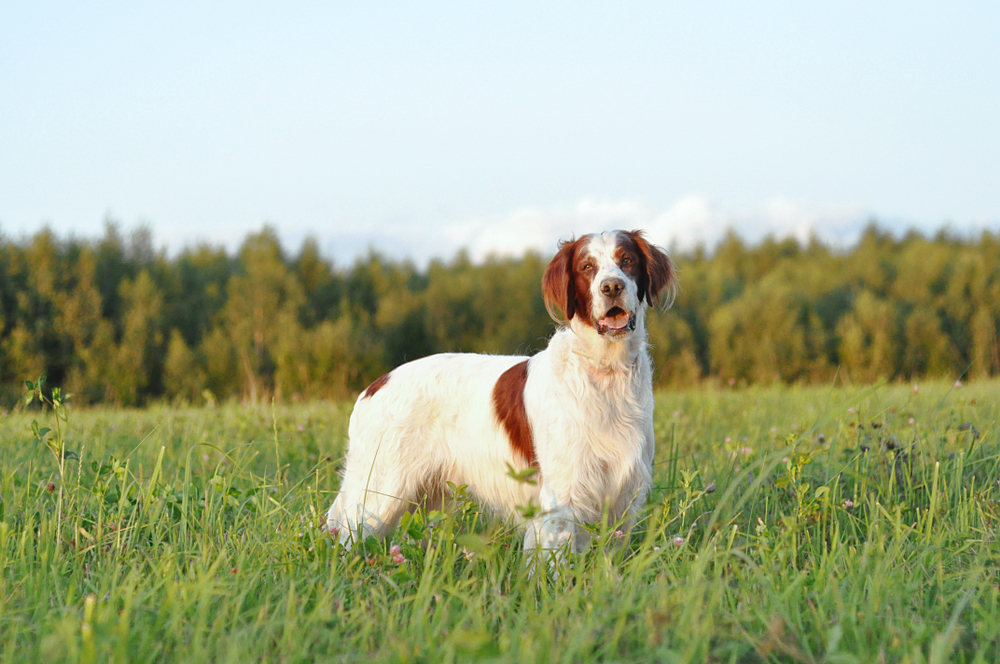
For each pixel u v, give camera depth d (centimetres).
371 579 295
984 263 3553
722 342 3334
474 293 4106
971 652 224
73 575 286
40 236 3062
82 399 2694
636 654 213
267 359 2958
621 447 352
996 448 453
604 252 362
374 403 412
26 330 2841
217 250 4144
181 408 1076
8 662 210
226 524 365
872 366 3073
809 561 311
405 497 398
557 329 382
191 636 234
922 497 389
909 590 262
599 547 280
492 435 381
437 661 201
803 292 3900
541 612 246
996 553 298
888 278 4031
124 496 356
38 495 378
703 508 396
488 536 342
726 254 5716
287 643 224
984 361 3231
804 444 449
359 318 3784
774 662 215
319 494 401
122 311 3116
